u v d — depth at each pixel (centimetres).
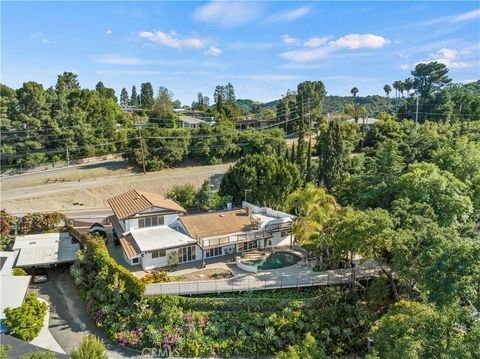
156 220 4659
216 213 4950
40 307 3409
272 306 3425
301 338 3259
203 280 3703
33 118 8362
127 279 3556
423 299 2602
